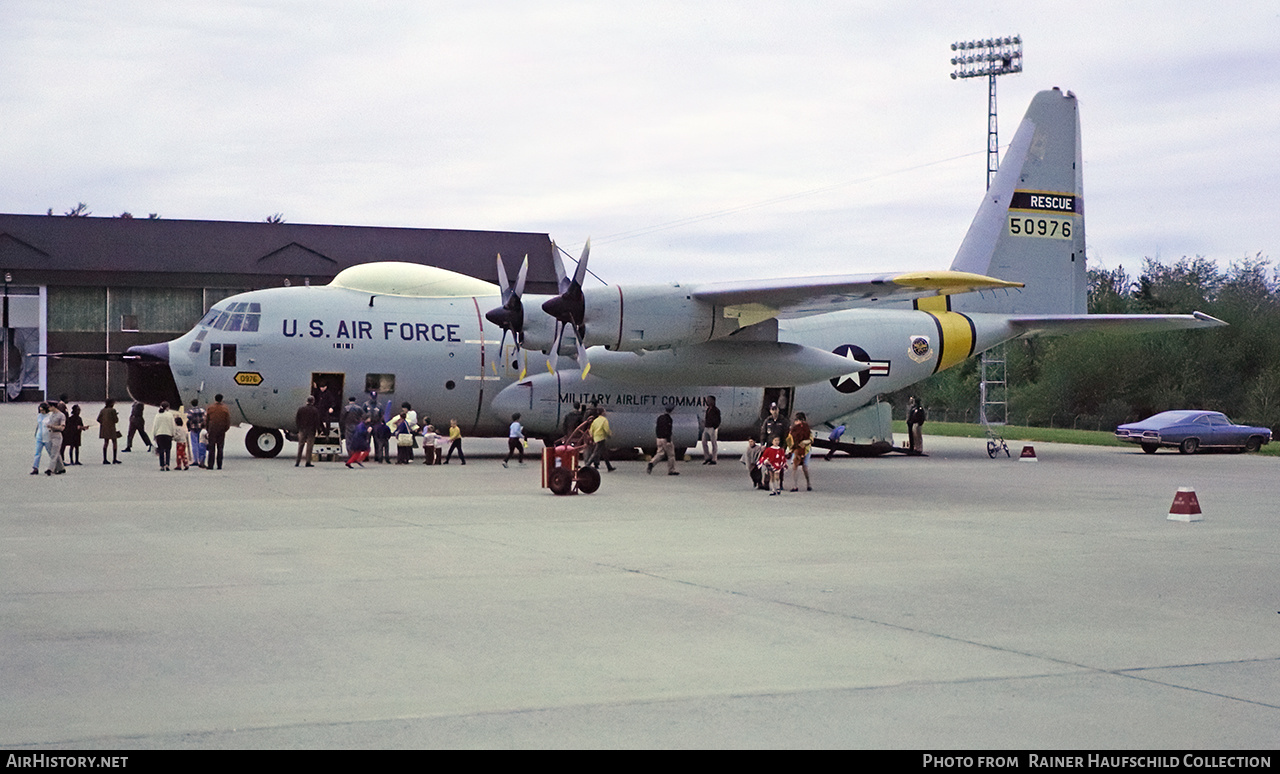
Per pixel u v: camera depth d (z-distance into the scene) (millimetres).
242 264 69750
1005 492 21766
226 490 20500
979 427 56031
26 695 7039
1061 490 22266
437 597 10406
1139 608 10148
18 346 66938
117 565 12031
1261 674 7812
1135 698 7191
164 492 20062
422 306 28891
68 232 68750
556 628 9141
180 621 9258
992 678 7668
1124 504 19562
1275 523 16891
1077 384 63188
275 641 8578
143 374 27453
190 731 6359
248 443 28625
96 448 32438
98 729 6375
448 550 13367
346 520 16172
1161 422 36125
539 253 75438
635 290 22672
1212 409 60812
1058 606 10211
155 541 13867
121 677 7480
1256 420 57875
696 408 29516
